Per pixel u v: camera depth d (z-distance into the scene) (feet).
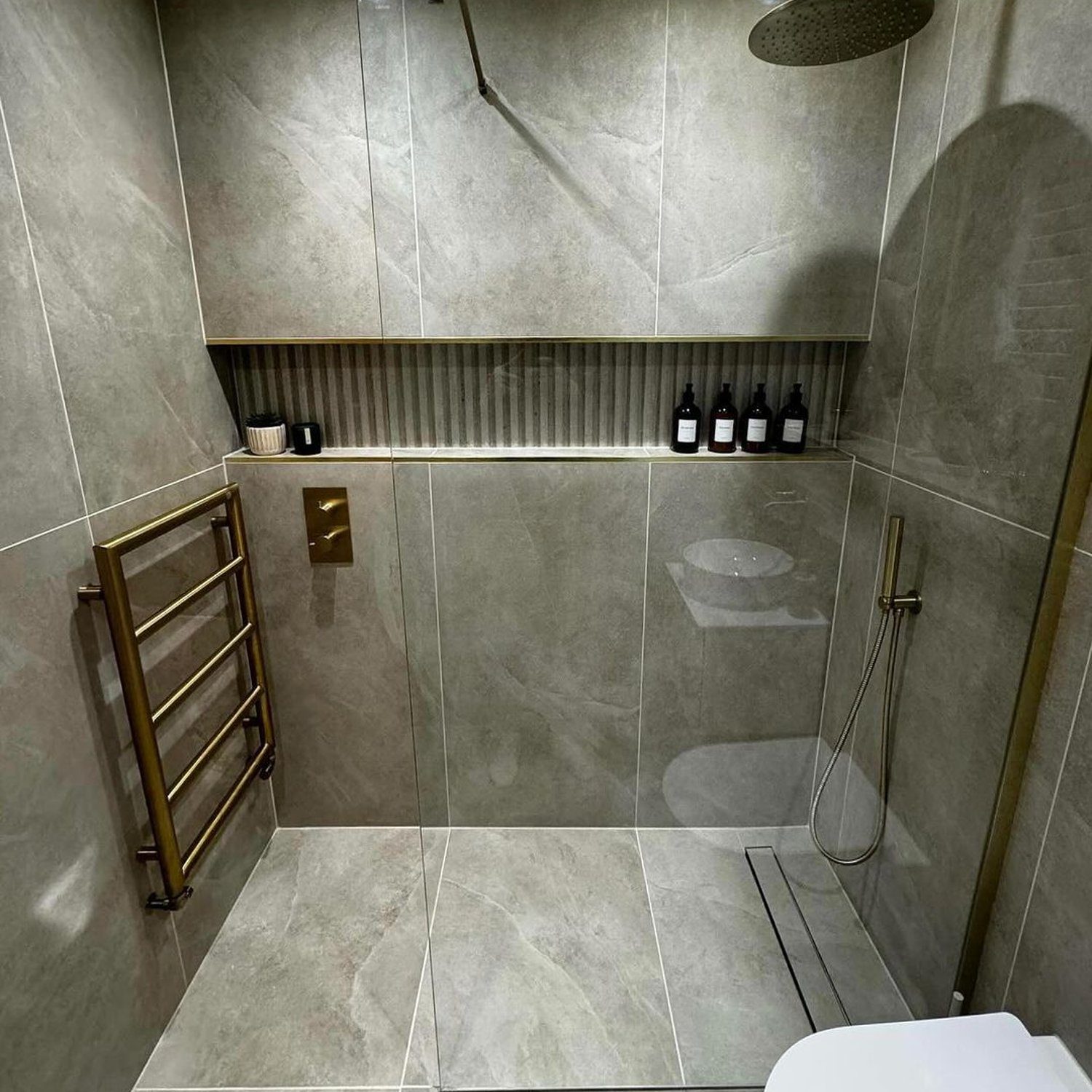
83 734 3.92
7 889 3.36
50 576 3.67
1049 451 3.33
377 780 6.58
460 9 4.50
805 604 5.19
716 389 5.15
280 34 4.86
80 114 3.97
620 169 4.74
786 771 5.36
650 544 5.35
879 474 4.71
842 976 4.91
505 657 5.56
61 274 3.79
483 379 5.39
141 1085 4.44
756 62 4.41
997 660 3.73
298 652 6.20
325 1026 4.83
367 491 5.78
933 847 4.30
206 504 4.98
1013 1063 3.27
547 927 5.28
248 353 5.76
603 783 5.64
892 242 4.47
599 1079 4.44
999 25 3.51
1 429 3.33
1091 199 3.03
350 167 5.09
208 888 5.44
